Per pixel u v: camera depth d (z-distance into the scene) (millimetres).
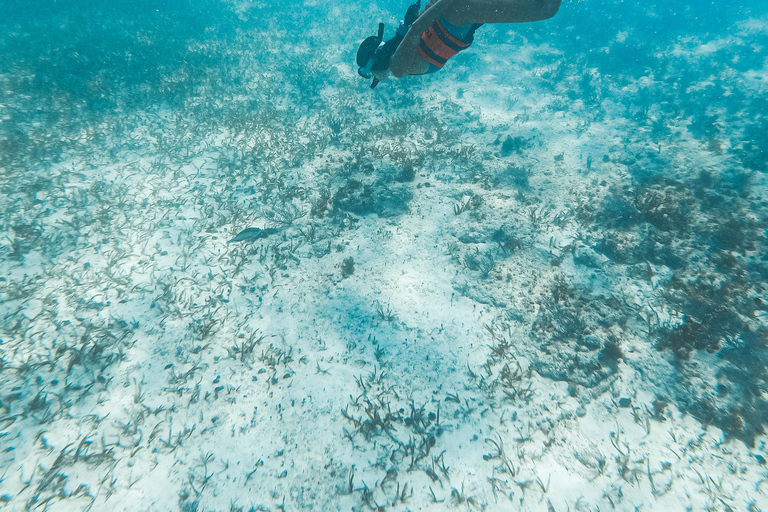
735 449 2963
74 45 10648
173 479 2885
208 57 10359
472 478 2928
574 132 6648
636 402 3264
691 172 5383
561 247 4562
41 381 3314
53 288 4086
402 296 4152
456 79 9023
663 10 14203
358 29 13164
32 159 6000
